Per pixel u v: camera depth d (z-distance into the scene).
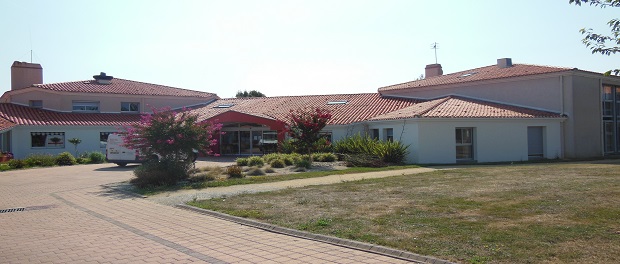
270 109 33.81
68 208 10.98
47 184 16.73
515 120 24.56
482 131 23.86
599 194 9.72
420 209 8.92
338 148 24.95
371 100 33.09
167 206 10.96
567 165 18.95
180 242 7.20
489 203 9.24
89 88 36.88
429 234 6.89
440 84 31.05
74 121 33.19
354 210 9.15
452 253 5.90
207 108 39.16
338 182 14.41
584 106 26.62
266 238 7.36
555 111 26.09
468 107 25.58
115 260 6.25
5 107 34.31
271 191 12.64
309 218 8.55
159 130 16.20
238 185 14.59
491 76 29.05
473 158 23.92
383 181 14.08
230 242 7.13
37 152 31.31
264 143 32.28
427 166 20.95
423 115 22.75
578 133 26.17
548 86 26.38
